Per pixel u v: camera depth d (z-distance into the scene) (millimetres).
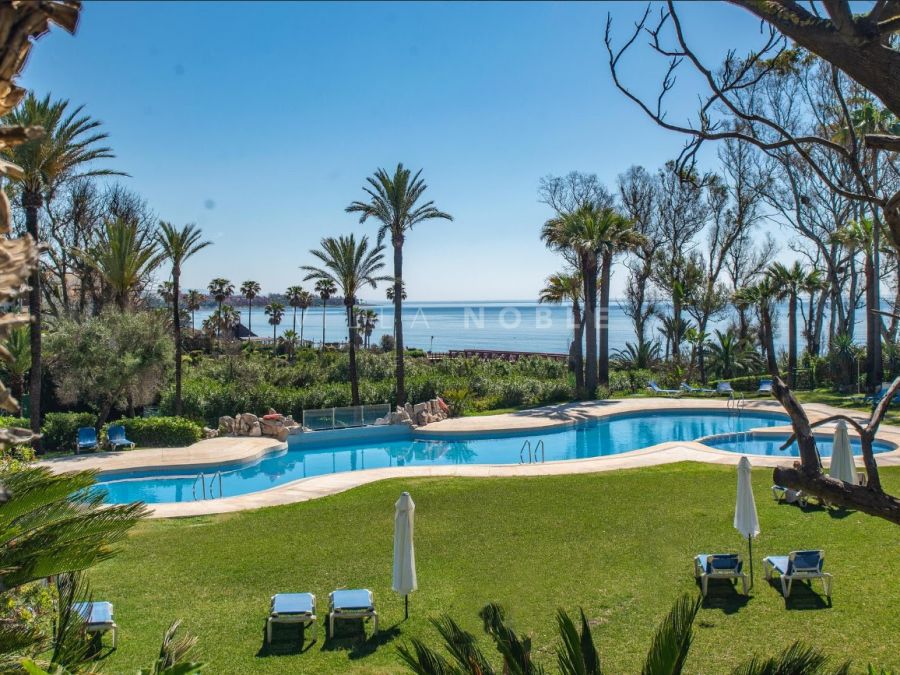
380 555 12898
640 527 14125
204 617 10352
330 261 31203
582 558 12461
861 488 3801
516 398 35031
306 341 74250
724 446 25109
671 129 4039
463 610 10461
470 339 110750
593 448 26438
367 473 20078
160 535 14359
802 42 3377
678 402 33469
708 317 44156
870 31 3217
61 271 36969
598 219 36094
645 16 4035
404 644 9453
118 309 28953
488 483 18297
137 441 25094
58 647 4836
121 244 28875
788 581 10602
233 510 16406
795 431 4055
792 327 35625
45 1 1949
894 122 21797
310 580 11766
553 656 8852
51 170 22312
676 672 4605
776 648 9094
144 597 11094
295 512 15945
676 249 45156
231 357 36969
